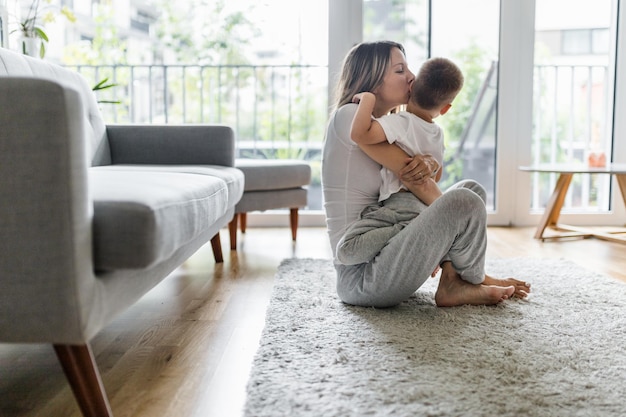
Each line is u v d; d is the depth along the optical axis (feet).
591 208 12.89
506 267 7.71
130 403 3.73
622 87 11.91
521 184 11.87
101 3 14.03
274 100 14.02
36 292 3.12
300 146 14.10
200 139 8.29
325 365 4.19
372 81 5.71
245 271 7.75
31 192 3.08
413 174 5.39
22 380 4.11
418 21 11.76
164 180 4.75
